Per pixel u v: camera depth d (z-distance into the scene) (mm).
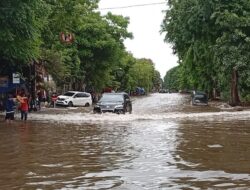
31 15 25219
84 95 50344
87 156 13328
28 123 25359
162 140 17031
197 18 42469
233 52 40969
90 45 60406
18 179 10164
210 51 45500
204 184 9516
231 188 9141
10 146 15656
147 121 26453
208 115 32000
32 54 30188
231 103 46812
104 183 9648
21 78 36938
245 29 41531
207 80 67500
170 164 11891
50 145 15852
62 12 38281
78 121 26688
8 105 27125
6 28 24406
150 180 9914
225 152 13992
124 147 15156
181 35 46469
